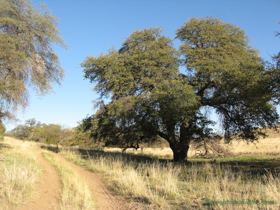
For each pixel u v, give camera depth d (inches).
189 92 543.2
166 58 612.4
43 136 1925.4
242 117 605.6
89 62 639.1
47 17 575.8
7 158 408.5
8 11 522.6
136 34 711.1
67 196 238.4
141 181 300.4
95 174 418.3
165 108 544.4
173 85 569.3
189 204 211.9
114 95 626.5
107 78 612.4
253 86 482.0
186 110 567.8
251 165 531.2
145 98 581.0
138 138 792.9
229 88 568.7
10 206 194.2
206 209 195.5
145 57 621.6
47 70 601.3
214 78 592.1
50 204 221.0
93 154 886.4
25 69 498.6
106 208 222.2
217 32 672.4
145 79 598.2
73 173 385.1
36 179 309.1
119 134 725.3
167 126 643.5
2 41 475.2
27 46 535.5
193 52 646.5
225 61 597.3
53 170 424.2
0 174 273.0
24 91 490.0
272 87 423.8
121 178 335.3
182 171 422.6
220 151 802.2
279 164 506.9
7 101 480.1
